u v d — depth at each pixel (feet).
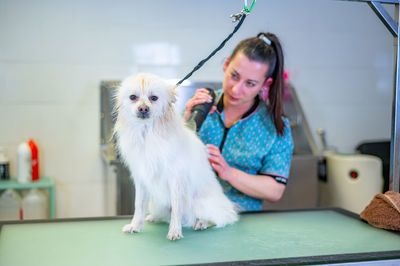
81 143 8.18
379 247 3.30
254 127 5.23
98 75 8.13
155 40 8.32
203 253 3.12
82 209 8.32
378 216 3.81
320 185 8.59
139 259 2.98
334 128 9.45
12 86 7.77
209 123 5.25
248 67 4.58
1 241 3.38
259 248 3.25
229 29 8.61
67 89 8.02
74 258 3.01
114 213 6.93
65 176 8.18
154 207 4.01
